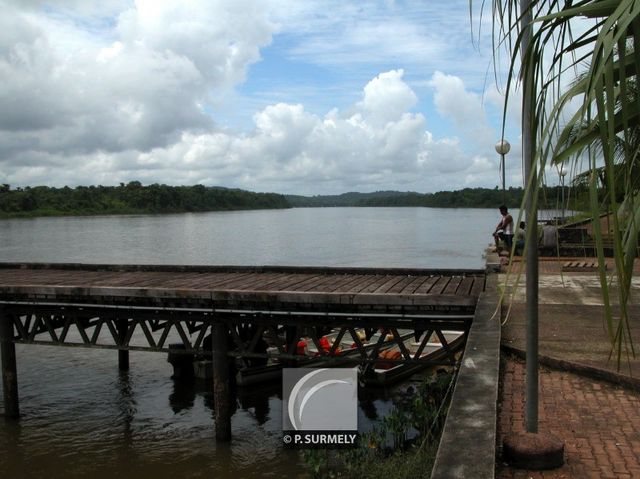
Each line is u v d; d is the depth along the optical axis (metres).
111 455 12.53
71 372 18.09
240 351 12.49
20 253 59.03
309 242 78.94
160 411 14.96
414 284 12.96
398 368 15.86
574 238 18.39
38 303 13.38
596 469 4.51
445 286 12.59
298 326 11.91
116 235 88.62
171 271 16.72
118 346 13.12
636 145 1.63
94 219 147.12
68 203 147.38
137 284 13.97
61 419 14.48
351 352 16.80
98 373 17.98
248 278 14.73
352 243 77.19
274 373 16.67
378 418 13.62
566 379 6.92
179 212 188.38
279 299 11.54
